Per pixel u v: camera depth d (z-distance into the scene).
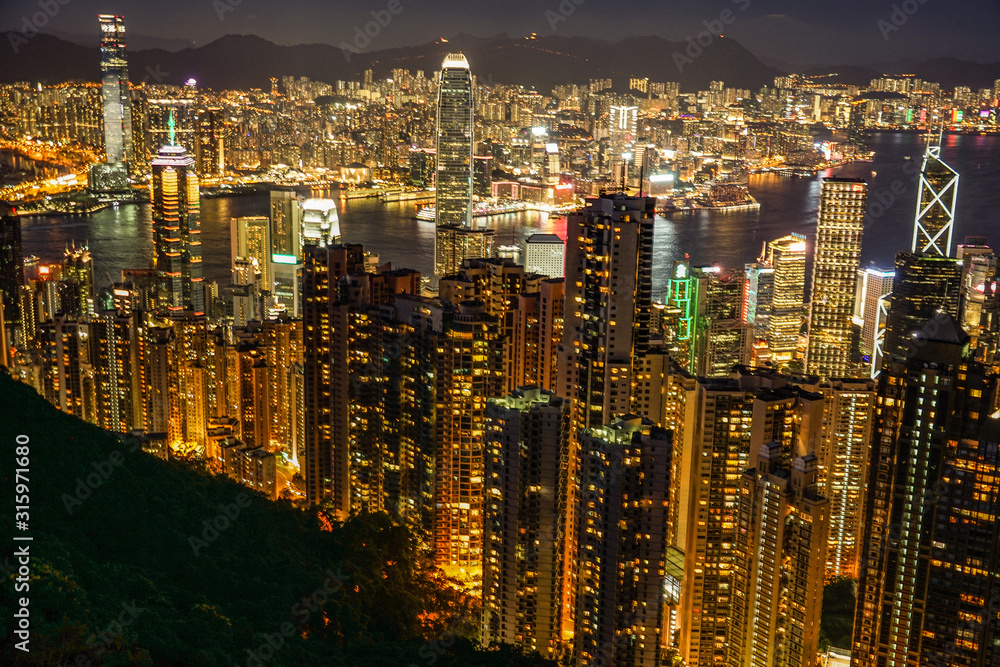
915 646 194.75
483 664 161.50
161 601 134.38
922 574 191.25
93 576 130.25
